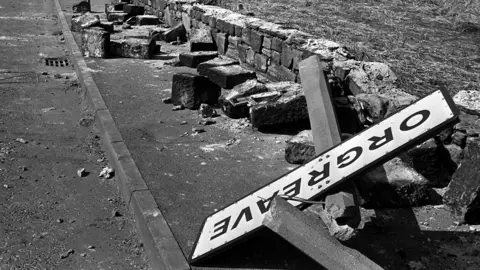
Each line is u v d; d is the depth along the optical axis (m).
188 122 7.20
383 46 8.30
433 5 11.34
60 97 8.68
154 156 6.06
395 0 12.10
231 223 4.10
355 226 3.86
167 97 8.19
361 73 6.64
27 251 4.59
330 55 7.20
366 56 7.59
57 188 5.69
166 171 5.69
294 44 7.96
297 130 6.85
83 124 7.50
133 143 6.41
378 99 5.96
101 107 7.60
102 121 7.08
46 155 6.47
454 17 10.30
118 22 14.20
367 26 9.70
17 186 5.68
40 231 4.89
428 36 8.96
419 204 4.98
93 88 8.48
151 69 9.84
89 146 6.81
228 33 10.11
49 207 5.30
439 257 4.21
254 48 9.13
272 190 4.15
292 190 4.05
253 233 3.91
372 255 4.22
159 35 12.49
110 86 8.65
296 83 7.44
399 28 9.50
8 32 13.37
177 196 5.16
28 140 6.88
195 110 7.67
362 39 8.70
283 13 10.95
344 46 7.80
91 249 4.65
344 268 3.42
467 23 9.70
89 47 10.53
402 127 3.85
